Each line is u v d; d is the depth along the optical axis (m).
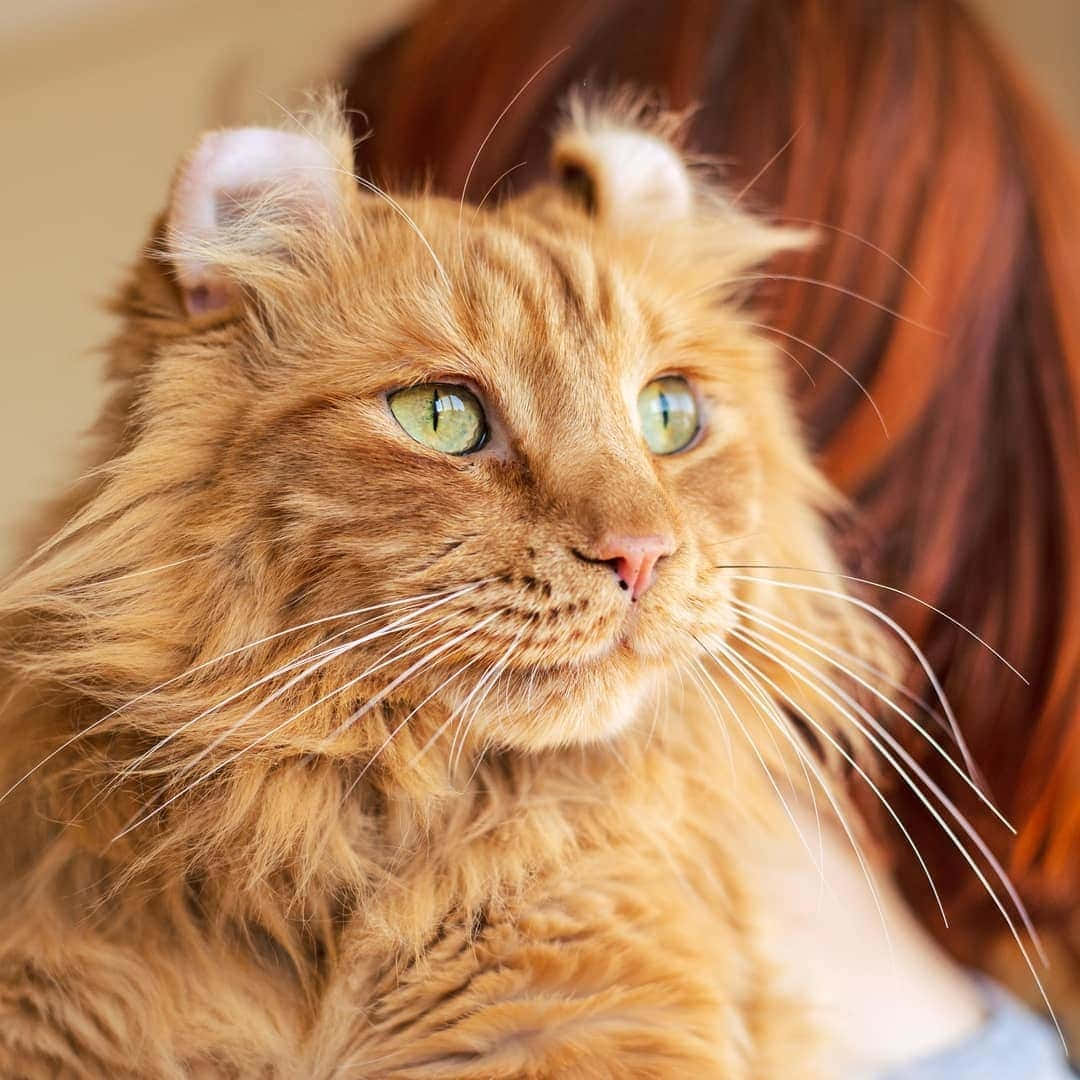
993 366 0.50
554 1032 0.39
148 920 0.40
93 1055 0.38
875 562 0.50
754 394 0.48
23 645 0.41
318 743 0.41
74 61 0.89
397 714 0.41
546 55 0.52
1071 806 0.51
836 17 0.51
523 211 0.47
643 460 0.43
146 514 0.41
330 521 0.40
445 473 0.41
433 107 0.52
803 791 0.48
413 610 0.40
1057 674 0.50
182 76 0.86
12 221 0.89
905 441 0.50
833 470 0.50
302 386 0.41
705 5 0.52
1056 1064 0.47
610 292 0.44
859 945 0.47
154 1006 0.39
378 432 0.41
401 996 0.40
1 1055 0.38
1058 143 0.53
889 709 0.49
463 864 0.41
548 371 0.42
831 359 0.50
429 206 0.45
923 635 0.50
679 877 0.43
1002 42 0.56
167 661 0.41
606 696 0.42
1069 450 0.50
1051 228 0.51
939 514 0.50
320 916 0.41
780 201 0.50
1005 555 0.50
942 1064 0.45
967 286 0.50
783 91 0.50
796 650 0.47
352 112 0.50
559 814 0.43
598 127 0.49
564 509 0.41
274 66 0.75
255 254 0.43
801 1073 0.42
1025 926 0.53
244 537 0.41
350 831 0.41
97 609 0.41
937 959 0.49
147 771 0.40
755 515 0.46
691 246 0.48
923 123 0.50
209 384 0.42
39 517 0.43
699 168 0.50
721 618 0.43
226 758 0.40
